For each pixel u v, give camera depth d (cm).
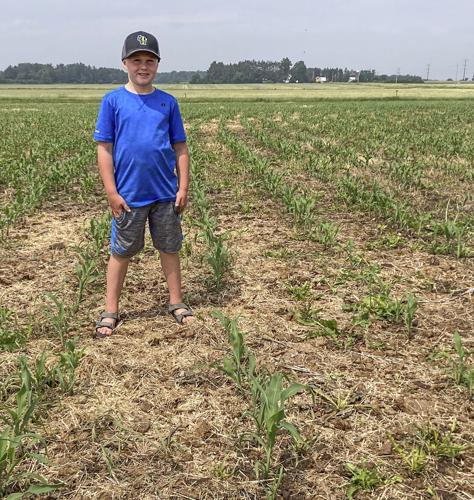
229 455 250
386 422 273
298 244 572
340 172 1013
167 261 386
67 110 3391
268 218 684
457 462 245
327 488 230
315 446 256
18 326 375
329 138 1595
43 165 1050
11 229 627
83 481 233
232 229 632
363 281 462
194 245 561
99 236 535
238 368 293
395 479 233
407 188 877
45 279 466
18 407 246
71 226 645
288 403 289
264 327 376
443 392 299
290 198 690
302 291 436
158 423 273
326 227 567
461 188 878
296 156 1161
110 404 288
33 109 3562
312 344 353
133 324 382
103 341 355
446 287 451
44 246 562
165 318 393
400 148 1225
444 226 539
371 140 1452
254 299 427
